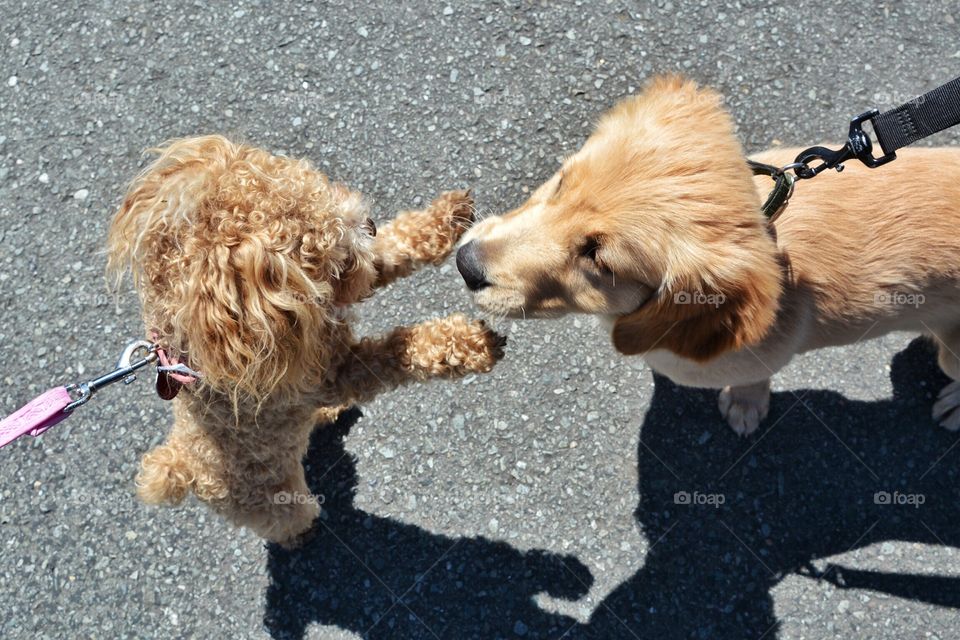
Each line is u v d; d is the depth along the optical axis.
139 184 0.65
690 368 0.75
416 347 0.69
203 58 0.97
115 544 0.86
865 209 0.71
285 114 0.96
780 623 0.84
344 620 0.85
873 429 0.87
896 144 0.67
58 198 0.94
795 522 0.86
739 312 0.66
